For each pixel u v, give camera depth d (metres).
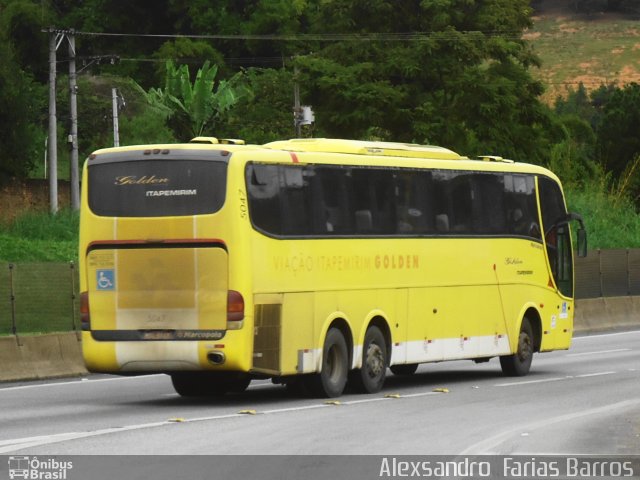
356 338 44.31
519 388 46.78
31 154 116.69
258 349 40.12
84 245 40.97
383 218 45.88
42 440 30.77
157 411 38.25
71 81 105.25
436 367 58.56
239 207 39.66
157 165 40.34
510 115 118.75
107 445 29.92
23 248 83.06
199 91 151.62
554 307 55.00
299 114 120.56
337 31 126.12
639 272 87.44
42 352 50.91
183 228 39.88
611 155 147.25
